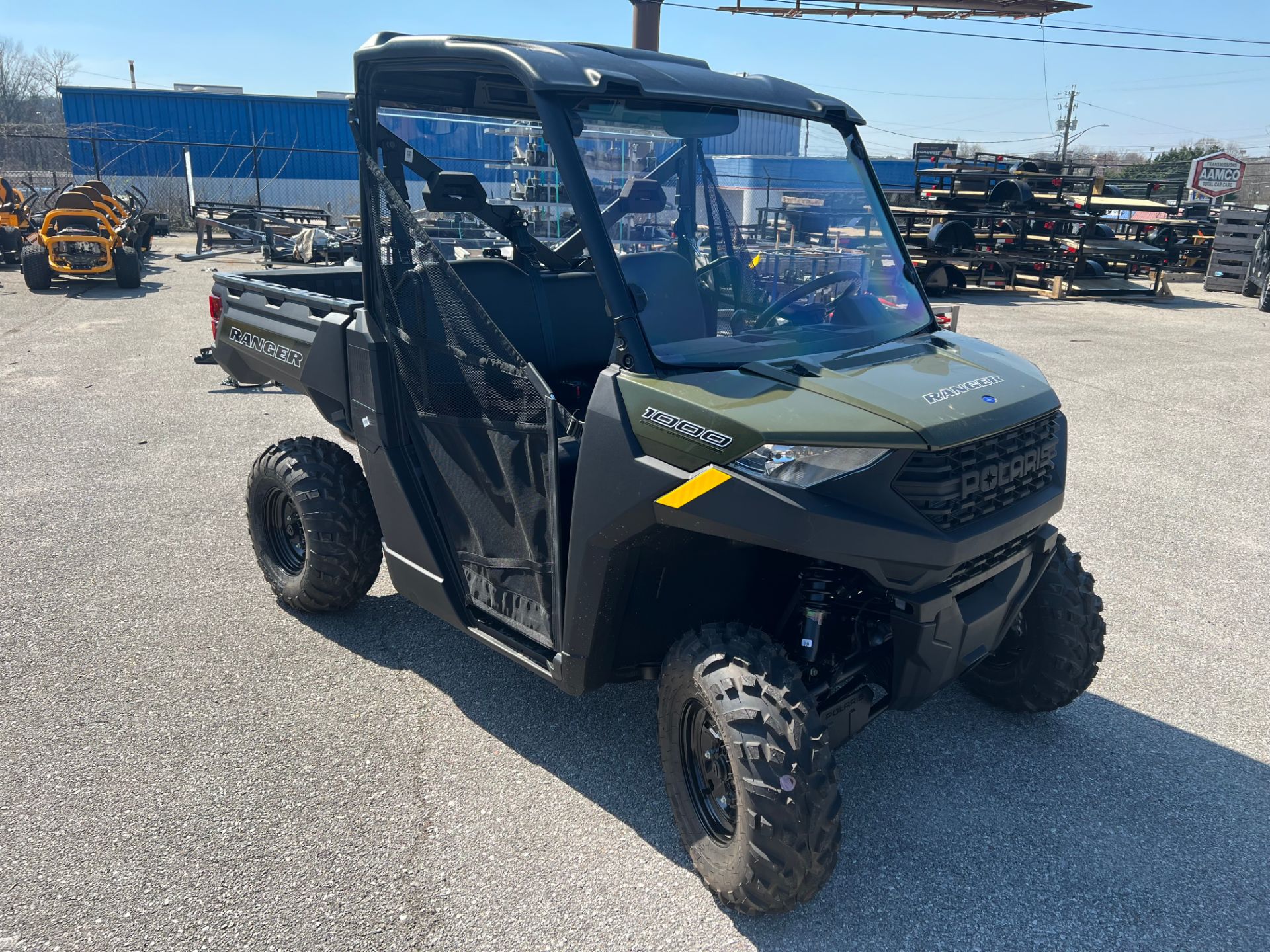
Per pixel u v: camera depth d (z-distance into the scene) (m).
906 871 2.76
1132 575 4.89
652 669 3.04
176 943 2.41
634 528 2.54
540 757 3.26
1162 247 21.09
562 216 3.84
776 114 3.09
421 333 3.22
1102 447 7.24
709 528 2.38
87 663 3.77
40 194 20.19
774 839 2.32
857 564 2.33
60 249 14.13
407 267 3.28
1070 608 3.26
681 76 2.95
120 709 3.47
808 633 2.63
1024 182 17.39
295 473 3.92
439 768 3.18
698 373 2.62
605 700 3.63
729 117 2.96
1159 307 16.19
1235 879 2.75
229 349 4.52
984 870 2.77
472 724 3.45
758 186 3.03
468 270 3.69
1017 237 17.34
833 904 2.63
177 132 27.81
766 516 2.30
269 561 4.27
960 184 18.00
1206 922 2.58
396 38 3.15
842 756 3.32
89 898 2.56
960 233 16.17
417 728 3.41
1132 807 3.07
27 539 4.96
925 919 2.58
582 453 2.63
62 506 5.45
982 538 2.46
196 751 3.23
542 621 3.00
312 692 3.62
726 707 2.40
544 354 3.88
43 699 3.52
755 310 2.97
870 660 2.80
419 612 4.30
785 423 2.33
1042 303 16.14
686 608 2.88
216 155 28.03
